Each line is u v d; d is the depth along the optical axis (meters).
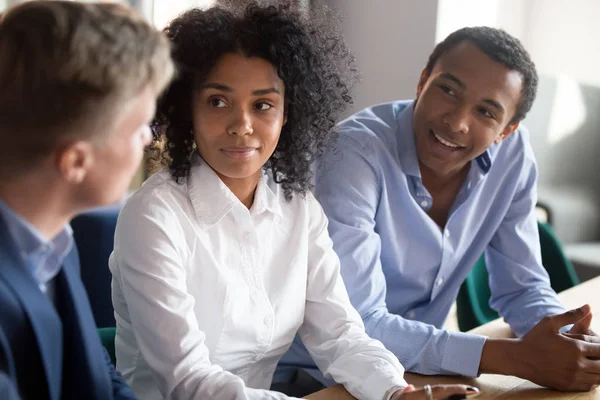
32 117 0.72
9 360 0.75
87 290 1.60
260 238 1.32
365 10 3.28
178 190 1.25
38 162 0.74
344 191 1.61
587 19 3.57
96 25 0.72
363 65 3.34
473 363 1.33
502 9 3.44
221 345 1.27
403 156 1.71
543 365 1.29
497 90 1.58
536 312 1.71
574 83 3.50
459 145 1.63
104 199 0.79
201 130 1.23
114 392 1.05
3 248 0.75
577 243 3.43
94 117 0.73
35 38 0.71
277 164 1.37
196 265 1.24
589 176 3.57
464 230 1.76
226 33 1.20
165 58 0.78
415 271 1.75
